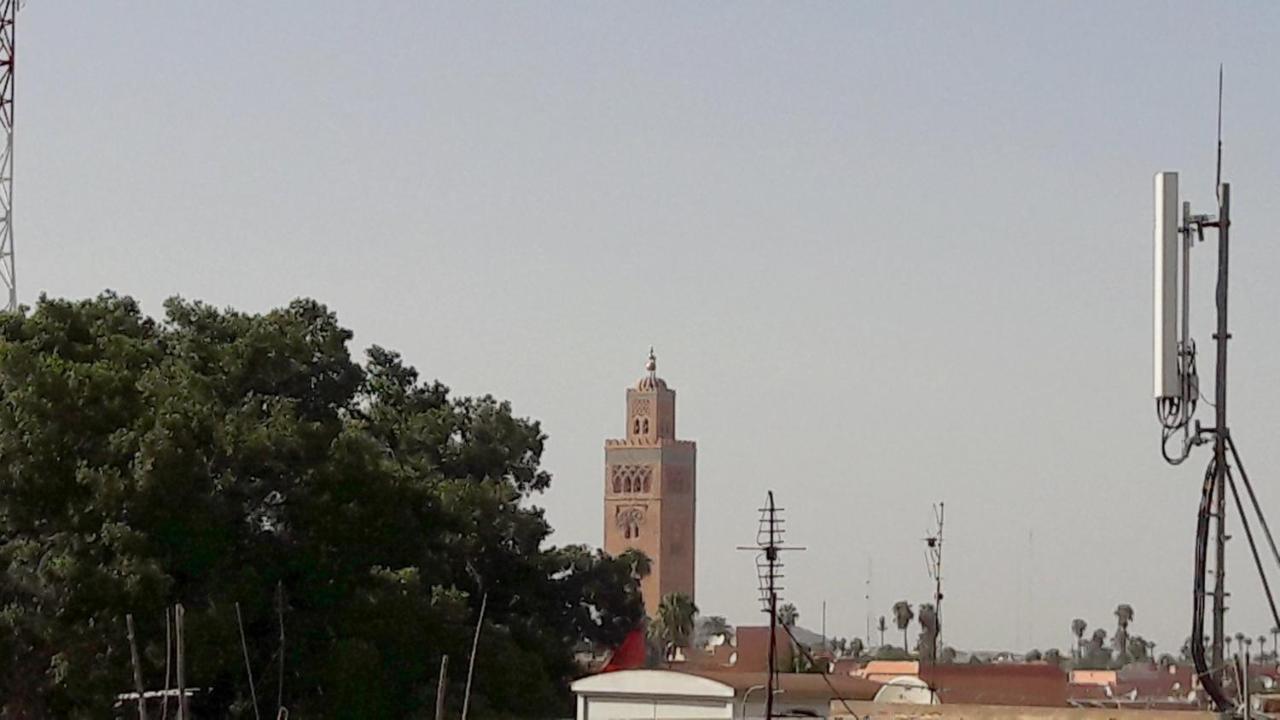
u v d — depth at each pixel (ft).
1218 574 111.14
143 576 247.70
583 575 360.28
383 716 274.57
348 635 276.21
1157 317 110.01
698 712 209.05
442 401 376.27
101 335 291.58
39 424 256.52
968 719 180.86
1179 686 298.76
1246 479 109.50
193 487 262.67
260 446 276.41
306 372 318.65
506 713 300.61
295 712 278.46
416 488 299.79
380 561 290.56
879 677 297.53
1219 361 110.01
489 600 345.72
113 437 260.21
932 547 277.03
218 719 281.74
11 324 283.18
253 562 276.41
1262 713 131.13
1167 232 109.91
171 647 243.81
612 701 212.23
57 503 255.29
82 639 245.45
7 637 245.86
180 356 300.40
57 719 251.60
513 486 363.15
